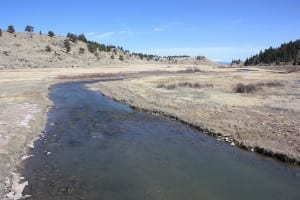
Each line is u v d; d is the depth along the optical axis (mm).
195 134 21281
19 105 30844
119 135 21359
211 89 44188
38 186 12961
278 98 34375
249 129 20859
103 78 70938
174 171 14633
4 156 16062
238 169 14914
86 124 24625
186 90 43344
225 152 17422
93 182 13406
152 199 11883
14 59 99562
